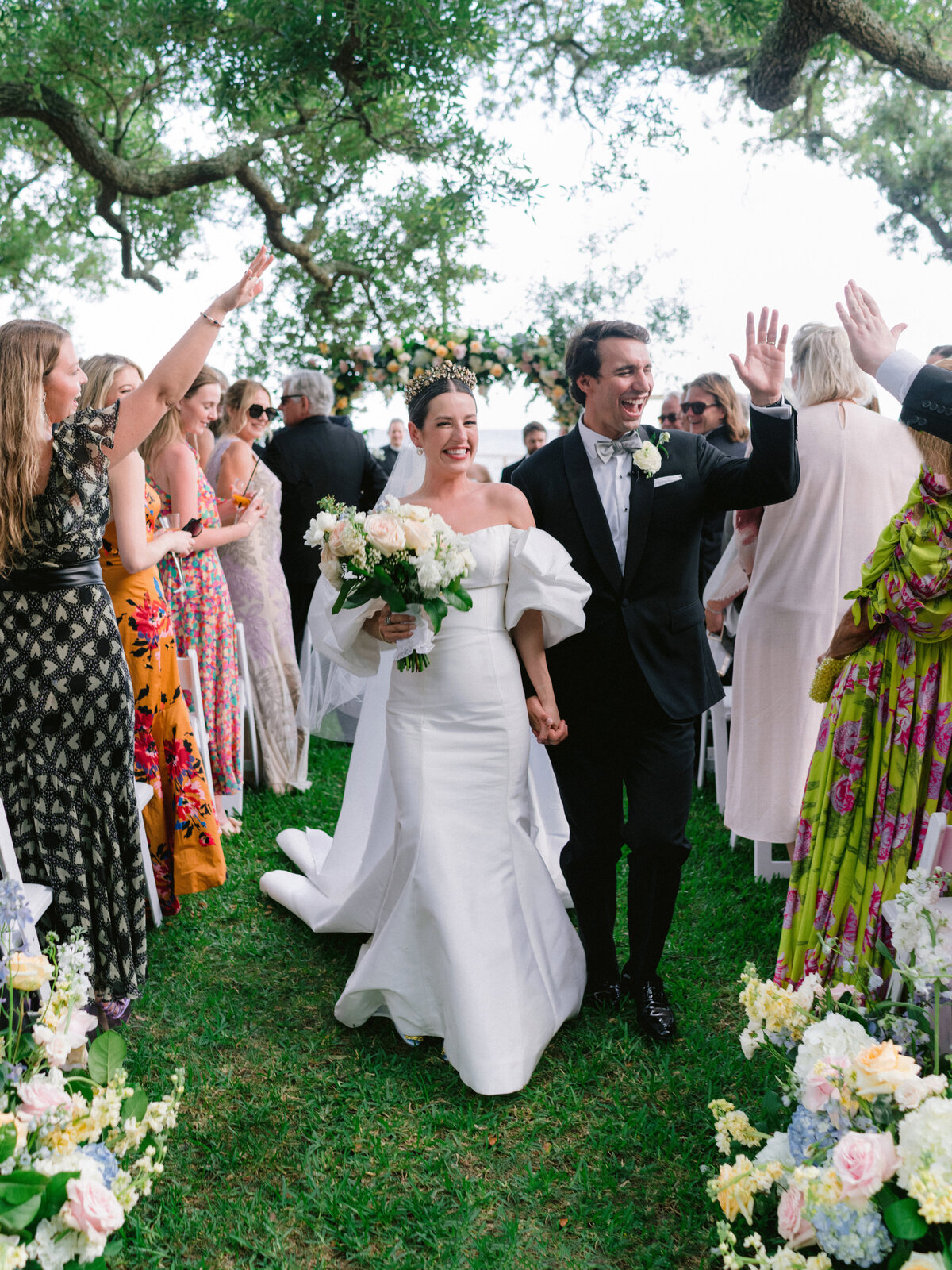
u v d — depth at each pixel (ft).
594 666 9.23
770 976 10.13
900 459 10.49
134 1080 8.29
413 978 8.79
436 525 8.32
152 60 29.48
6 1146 5.16
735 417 15.89
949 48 29.35
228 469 15.61
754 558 11.27
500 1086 8.07
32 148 35.14
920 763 7.61
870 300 7.50
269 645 15.76
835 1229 5.14
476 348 22.84
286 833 13.17
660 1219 6.79
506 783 8.98
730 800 11.39
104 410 7.64
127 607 10.57
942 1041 6.62
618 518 9.15
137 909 8.46
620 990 9.75
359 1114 7.86
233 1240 6.56
